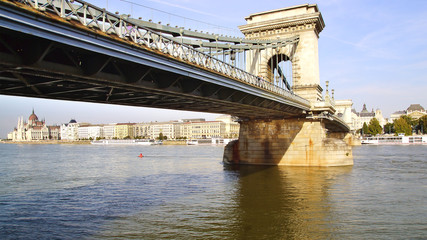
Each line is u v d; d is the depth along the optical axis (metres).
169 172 46.75
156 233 19.62
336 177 38.53
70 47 14.38
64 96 21.05
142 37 17.88
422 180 36.59
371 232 19.56
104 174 46.31
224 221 21.75
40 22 12.73
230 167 49.84
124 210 24.97
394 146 122.25
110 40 15.66
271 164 50.59
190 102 28.02
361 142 147.75
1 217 23.69
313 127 48.72
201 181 37.31
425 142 141.00
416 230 19.88
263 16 55.47
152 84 20.69
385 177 38.59
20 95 19.16
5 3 11.49
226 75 25.80
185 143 194.50
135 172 47.94
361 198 27.92
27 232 20.41
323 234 19.25
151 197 29.27
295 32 52.66
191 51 22.28
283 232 19.59
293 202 26.64
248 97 33.16
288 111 43.72
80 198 29.56
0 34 13.05
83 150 132.50
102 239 18.88
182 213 23.81
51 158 81.44
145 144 199.62
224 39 31.69
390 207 25.02
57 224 21.89
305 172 42.50
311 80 51.41
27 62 13.79
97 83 17.69
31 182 39.56
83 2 14.45
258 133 51.84
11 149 150.12
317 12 50.91
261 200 27.42
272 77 54.53
